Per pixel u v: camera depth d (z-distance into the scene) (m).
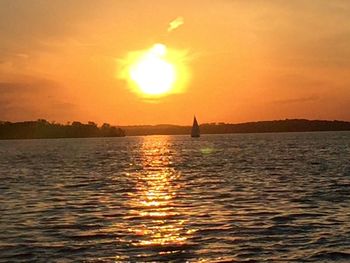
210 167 79.88
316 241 24.98
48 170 77.25
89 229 28.44
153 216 32.62
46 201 40.28
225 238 25.92
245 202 38.34
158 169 78.31
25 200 40.94
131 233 27.33
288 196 41.56
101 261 21.88
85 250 23.73
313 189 46.59
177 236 26.53
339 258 22.02
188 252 23.28
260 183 53.06
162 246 24.41
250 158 103.00
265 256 22.48
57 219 31.72
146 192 46.50
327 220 30.30
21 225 29.75
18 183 56.47
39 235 26.95
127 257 22.50
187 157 114.75
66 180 59.75
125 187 51.31
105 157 120.00
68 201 40.25
